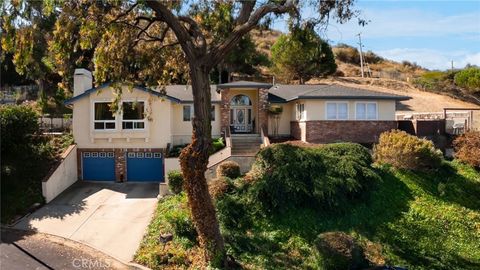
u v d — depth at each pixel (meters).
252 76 60.19
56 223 21.14
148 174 29.27
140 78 20.53
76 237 19.44
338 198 20.08
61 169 26.36
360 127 30.72
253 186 20.33
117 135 28.81
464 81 65.75
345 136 30.53
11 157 26.97
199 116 16.06
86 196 25.36
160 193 23.88
